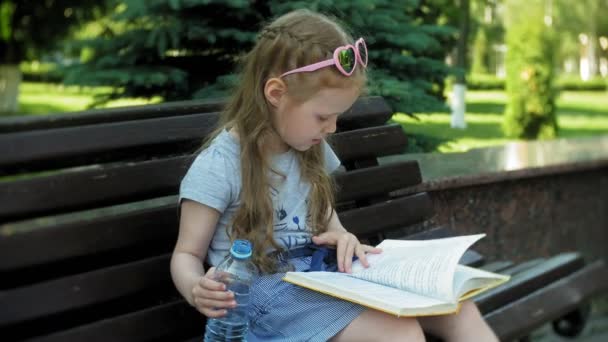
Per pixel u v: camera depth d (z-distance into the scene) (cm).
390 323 191
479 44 1952
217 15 383
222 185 196
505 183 388
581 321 338
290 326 198
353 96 201
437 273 194
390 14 412
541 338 430
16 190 175
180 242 196
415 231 326
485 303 279
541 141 499
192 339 206
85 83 413
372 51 403
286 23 203
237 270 184
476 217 371
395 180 272
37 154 179
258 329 203
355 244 214
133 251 209
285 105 199
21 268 175
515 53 1020
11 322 173
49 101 1569
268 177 206
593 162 434
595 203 470
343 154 259
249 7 377
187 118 215
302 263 211
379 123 279
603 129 1472
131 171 197
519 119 1010
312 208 214
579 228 455
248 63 207
